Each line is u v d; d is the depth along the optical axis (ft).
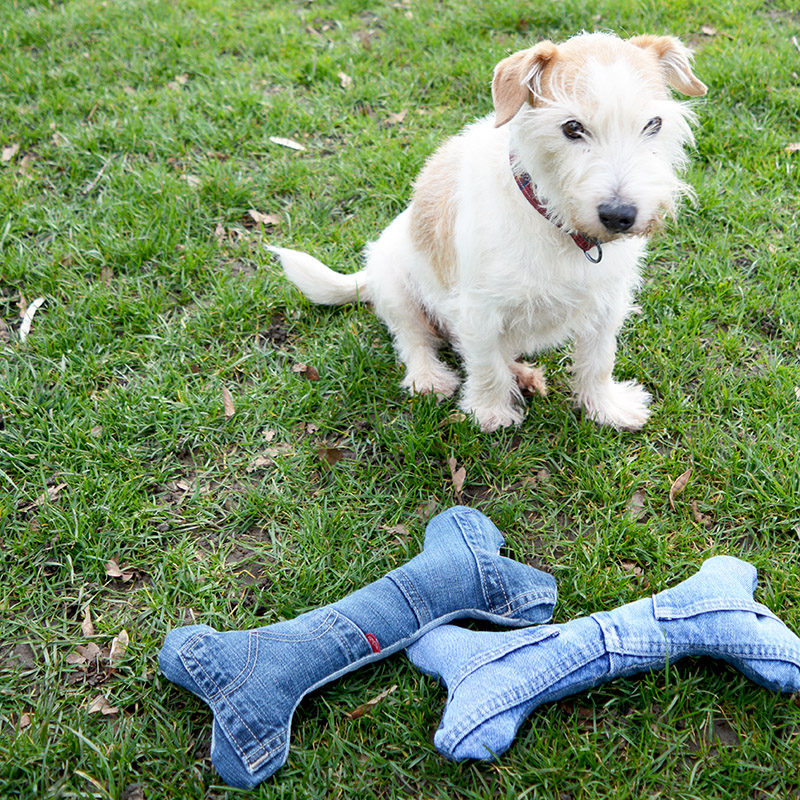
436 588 2.71
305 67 5.27
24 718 2.67
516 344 3.28
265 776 2.49
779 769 2.50
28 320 3.72
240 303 3.75
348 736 2.60
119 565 3.00
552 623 2.81
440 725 2.52
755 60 4.81
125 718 2.67
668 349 3.55
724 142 4.37
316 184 4.35
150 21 5.82
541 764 2.51
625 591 2.84
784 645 2.55
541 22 5.52
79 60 5.38
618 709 2.62
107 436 3.32
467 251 2.99
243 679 2.55
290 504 3.14
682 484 3.08
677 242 3.95
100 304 3.75
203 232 4.13
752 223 3.99
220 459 3.29
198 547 3.06
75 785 2.54
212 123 4.82
